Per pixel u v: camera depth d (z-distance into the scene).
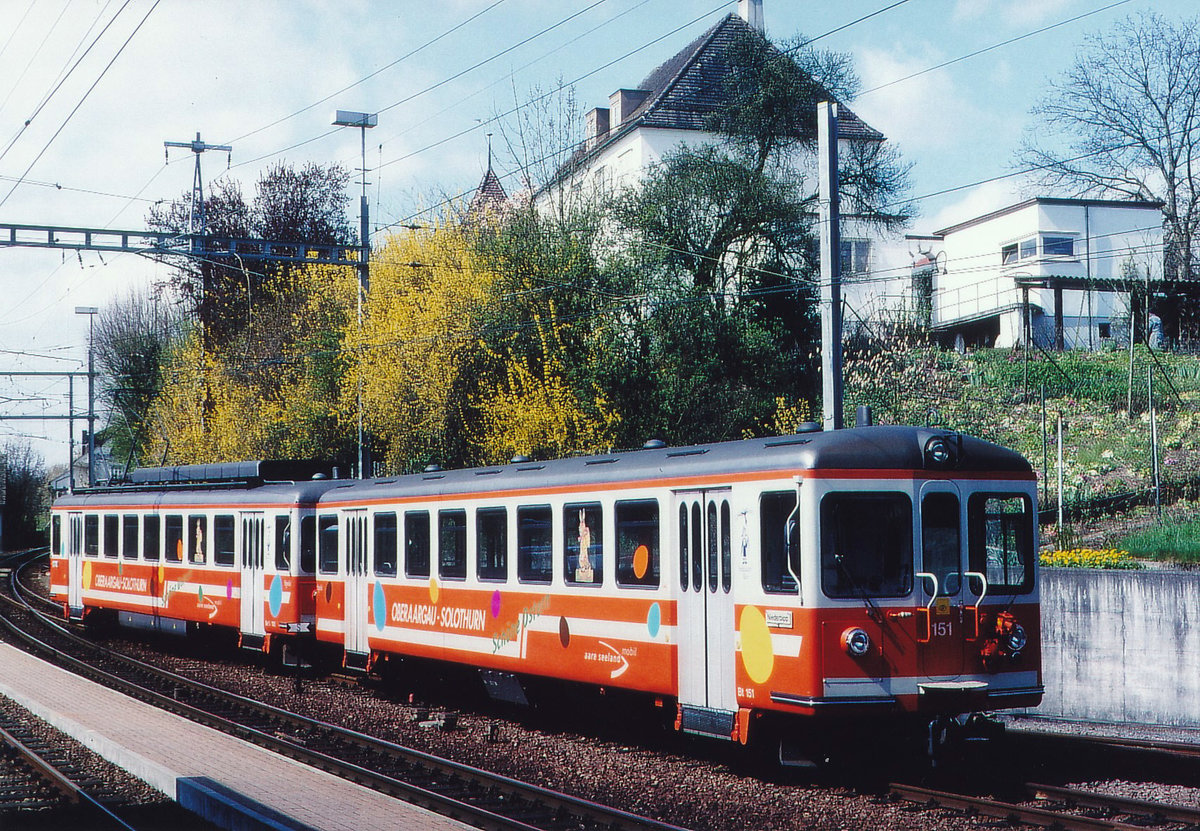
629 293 32.50
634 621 13.62
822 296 16.41
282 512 21.19
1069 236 43.03
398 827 9.63
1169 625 14.87
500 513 16.05
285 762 12.52
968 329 44.19
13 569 53.97
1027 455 28.73
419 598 17.73
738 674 12.13
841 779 12.14
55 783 12.59
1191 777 11.88
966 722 11.82
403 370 30.81
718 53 47.09
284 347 38.62
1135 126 43.56
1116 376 33.91
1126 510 24.31
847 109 39.72
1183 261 43.31
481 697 18.61
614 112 49.06
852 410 32.78
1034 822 10.04
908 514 11.81
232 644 25.67
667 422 31.45
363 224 30.12
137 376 58.38
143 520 26.61
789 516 11.63
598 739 15.04
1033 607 12.24
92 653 26.09
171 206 46.44
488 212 33.00
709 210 35.75
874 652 11.48
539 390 28.81
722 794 11.55
